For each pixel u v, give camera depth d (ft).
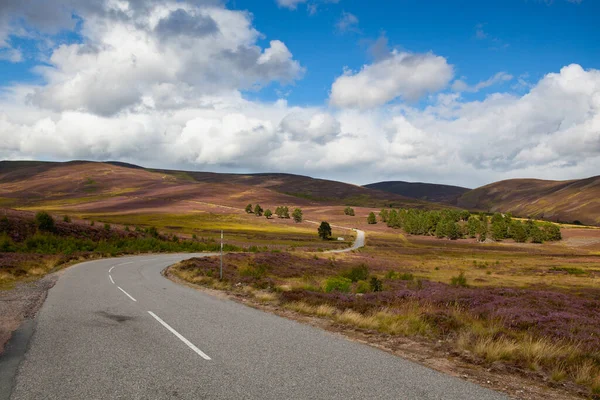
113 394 17.24
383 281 99.40
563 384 21.29
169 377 19.48
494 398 18.25
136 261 119.96
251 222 553.23
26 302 42.50
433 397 17.84
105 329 30.09
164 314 36.81
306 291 52.90
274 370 20.85
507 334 31.17
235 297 51.26
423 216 549.95
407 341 29.66
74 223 195.31
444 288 74.49
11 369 20.35
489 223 565.53
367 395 17.76
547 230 480.23
